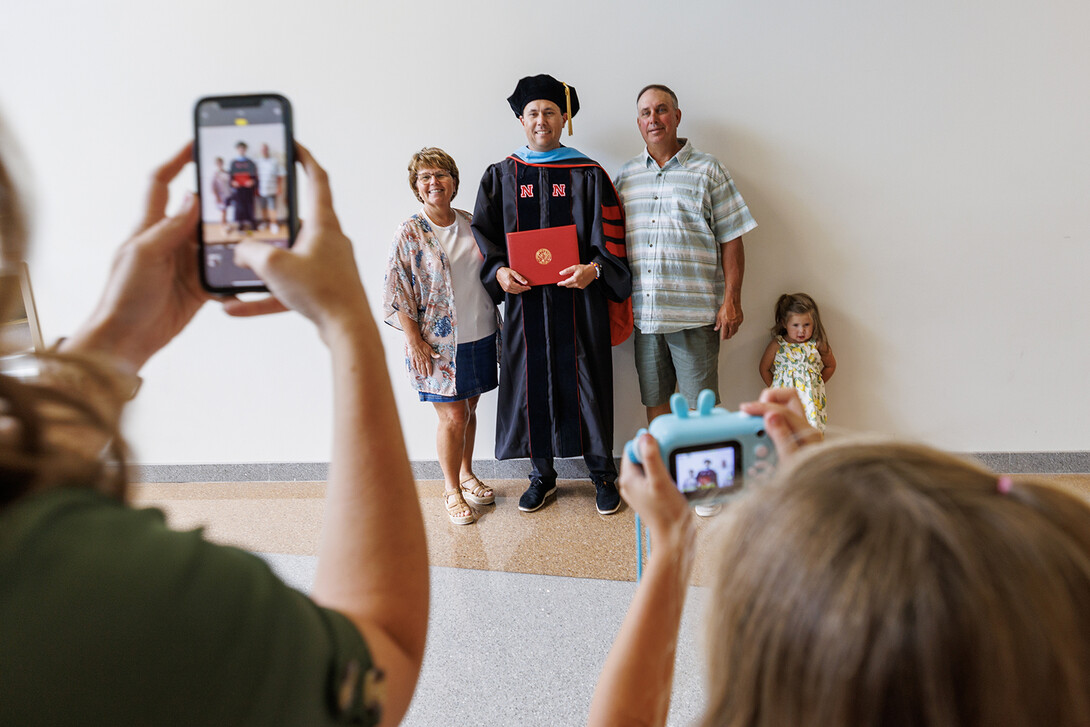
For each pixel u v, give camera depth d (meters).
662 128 2.68
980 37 2.69
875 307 2.93
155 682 0.29
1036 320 2.87
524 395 2.84
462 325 2.83
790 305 2.84
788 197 2.88
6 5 3.07
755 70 2.79
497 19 2.86
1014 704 0.32
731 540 0.42
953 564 0.33
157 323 0.52
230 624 0.31
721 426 0.62
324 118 3.02
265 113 0.59
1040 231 2.81
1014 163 2.77
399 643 0.42
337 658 0.35
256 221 0.58
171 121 3.11
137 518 0.32
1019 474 2.99
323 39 2.96
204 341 3.29
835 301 2.94
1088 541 0.34
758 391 3.03
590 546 2.63
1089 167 2.74
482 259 2.87
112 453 0.35
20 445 0.30
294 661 0.32
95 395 0.35
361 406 0.45
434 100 2.96
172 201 3.07
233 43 3.01
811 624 0.35
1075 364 2.89
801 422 0.62
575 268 2.70
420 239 2.77
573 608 2.25
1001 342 2.90
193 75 3.06
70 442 0.32
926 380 2.97
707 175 2.74
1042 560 0.33
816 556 0.36
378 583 0.42
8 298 0.32
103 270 3.27
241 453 3.39
